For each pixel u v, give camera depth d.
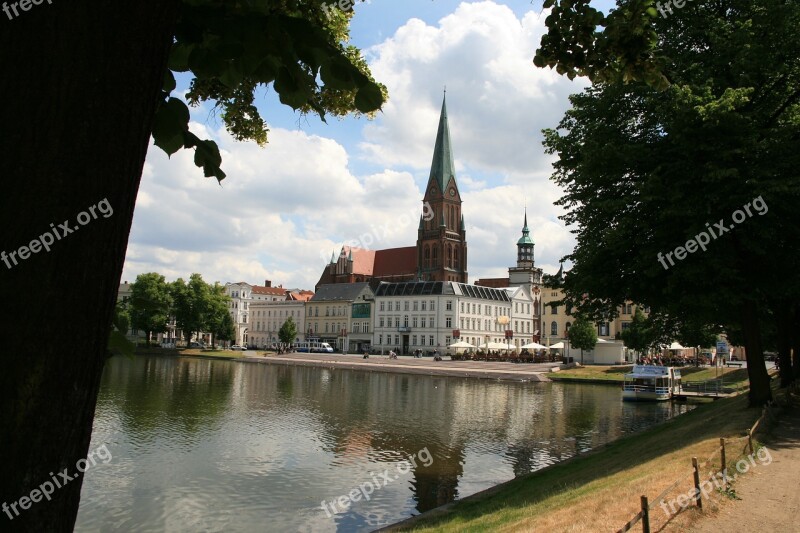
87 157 2.31
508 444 27.84
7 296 2.19
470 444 27.73
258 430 30.11
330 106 7.88
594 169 21.73
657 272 19.47
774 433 17.12
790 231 19.34
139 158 2.56
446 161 155.38
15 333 2.19
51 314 2.24
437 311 122.88
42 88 2.24
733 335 41.06
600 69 7.45
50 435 2.26
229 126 8.37
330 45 3.68
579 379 63.31
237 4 3.78
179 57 3.93
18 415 2.18
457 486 20.38
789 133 19.19
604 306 23.95
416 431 30.97
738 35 20.08
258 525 16.45
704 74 20.81
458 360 95.44
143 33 2.46
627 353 92.25
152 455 23.88
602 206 20.84
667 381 45.34
